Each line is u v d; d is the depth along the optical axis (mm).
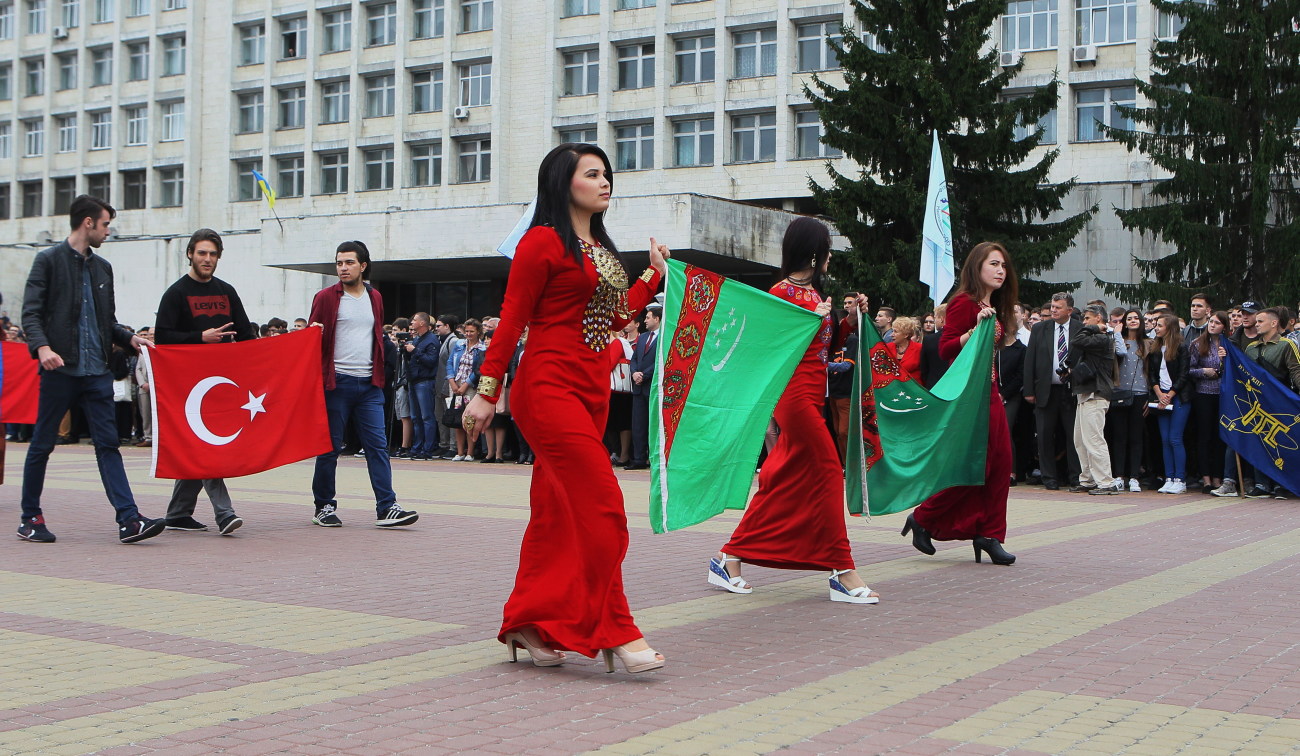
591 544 5219
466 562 8602
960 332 8250
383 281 38938
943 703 4801
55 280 9289
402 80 51938
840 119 29672
